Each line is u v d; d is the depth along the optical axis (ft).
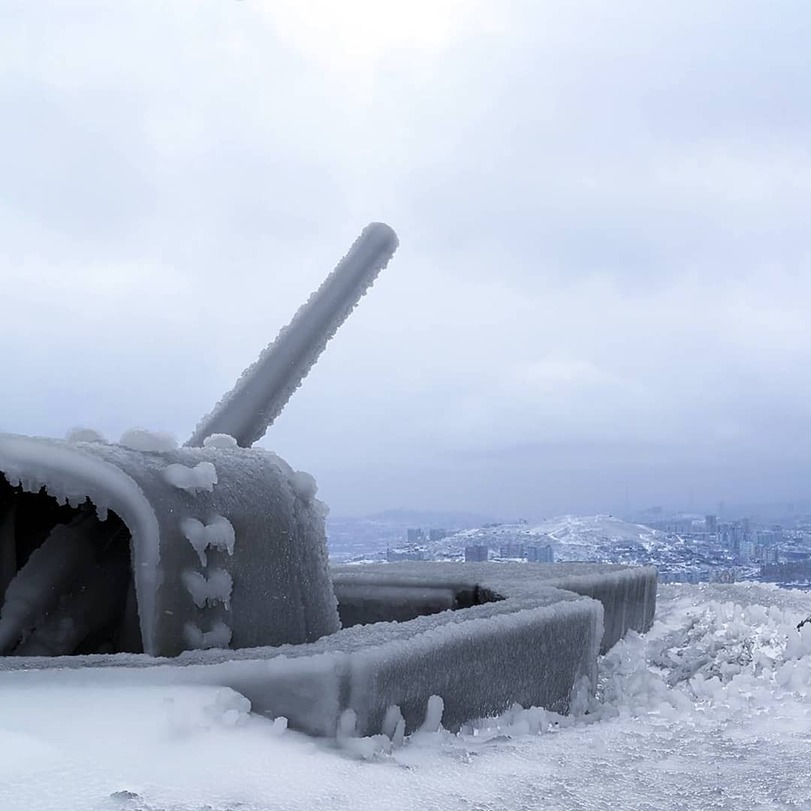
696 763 13.65
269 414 24.90
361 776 11.36
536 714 15.84
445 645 14.33
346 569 30.81
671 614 37.47
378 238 27.04
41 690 12.61
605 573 29.27
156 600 14.56
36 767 10.28
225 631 15.48
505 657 15.70
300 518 18.04
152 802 9.77
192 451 17.04
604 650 27.09
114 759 10.68
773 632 27.14
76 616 17.43
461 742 13.91
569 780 12.44
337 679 12.42
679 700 18.71
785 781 12.69
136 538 14.67
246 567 16.29
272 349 25.52
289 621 17.12
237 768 10.87
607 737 15.25
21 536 19.47
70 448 14.73
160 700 12.23
